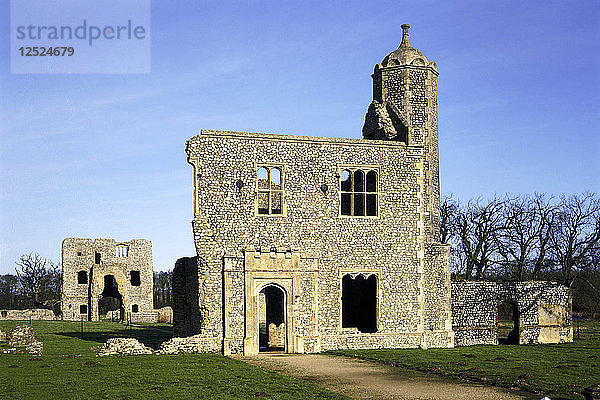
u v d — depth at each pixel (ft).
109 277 259.19
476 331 125.18
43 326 182.60
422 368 89.56
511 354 106.11
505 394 72.54
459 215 199.31
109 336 145.48
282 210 110.11
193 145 107.24
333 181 112.78
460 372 85.71
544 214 188.44
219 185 107.65
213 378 80.74
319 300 110.22
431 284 118.42
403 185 116.57
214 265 106.11
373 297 118.93
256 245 108.17
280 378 81.25
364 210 114.42
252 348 105.70
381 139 123.85
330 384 78.89
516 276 197.98
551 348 117.08
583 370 87.40
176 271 126.52
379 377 83.71
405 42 129.29
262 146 109.91
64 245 251.80
